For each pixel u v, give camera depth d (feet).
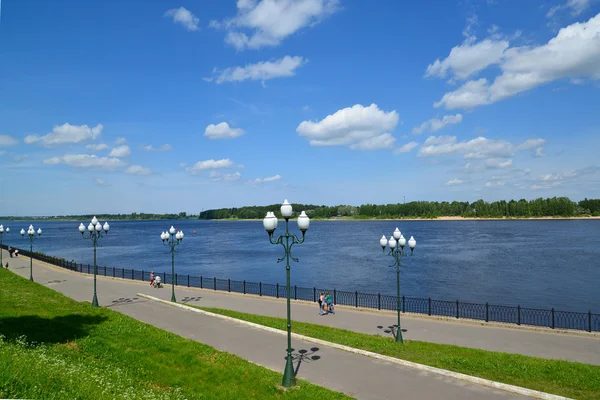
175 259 237.04
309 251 270.46
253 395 38.17
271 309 86.74
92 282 121.29
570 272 169.89
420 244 302.25
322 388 40.22
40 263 169.99
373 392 39.93
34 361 35.55
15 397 27.58
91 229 85.25
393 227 586.04
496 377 44.01
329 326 71.56
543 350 58.08
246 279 164.66
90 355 45.78
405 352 53.57
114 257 250.78
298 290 140.15
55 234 539.70
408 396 39.04
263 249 291.38
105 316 66.44
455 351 55.42
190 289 112.16
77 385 32.48
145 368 43.19
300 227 44.01
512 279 156.46
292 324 70.54
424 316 79.15
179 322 67.00
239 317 72.13
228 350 52.06
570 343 61.67
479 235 385.70
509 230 453.58
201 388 39.06
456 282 151.84
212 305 90.17
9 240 419.95
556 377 44.29
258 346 53.98
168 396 34.86
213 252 275.80
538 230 445.78
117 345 49.75
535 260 206.69
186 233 545.03
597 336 65.00
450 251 252.62
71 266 153.99
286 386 40.34
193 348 50.70
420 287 143.54
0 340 40.83
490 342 62.13
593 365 49.83
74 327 56.70
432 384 41.98
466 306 114.32
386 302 120.47
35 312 65.62
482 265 193.26
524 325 71.67
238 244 341.41
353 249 279.69
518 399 38.52
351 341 57.88
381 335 66.23
